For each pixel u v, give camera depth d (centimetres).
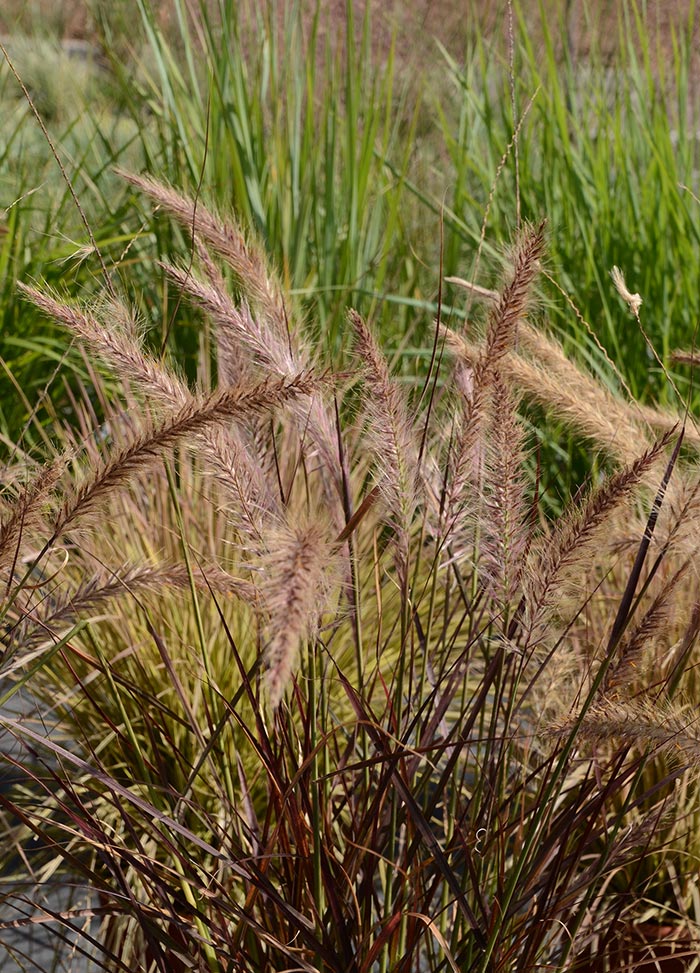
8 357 354
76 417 365
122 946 243
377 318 372
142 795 255
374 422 222
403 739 223
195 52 411
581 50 437
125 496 278
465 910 219
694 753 217
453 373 236
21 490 221
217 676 267
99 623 270
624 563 264
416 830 224
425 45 464
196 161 359
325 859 225
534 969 230
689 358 238
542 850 223
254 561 220
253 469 221
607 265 359
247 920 221
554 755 223
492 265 364
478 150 437
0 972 240
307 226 383
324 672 226
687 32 418
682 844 250
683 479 222
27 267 360
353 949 227
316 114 413
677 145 400
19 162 428
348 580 218
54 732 270
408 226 431
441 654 229
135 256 384
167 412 219
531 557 221
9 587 220
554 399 230
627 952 244
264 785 261
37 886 249
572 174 383
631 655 222
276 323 225
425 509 230
